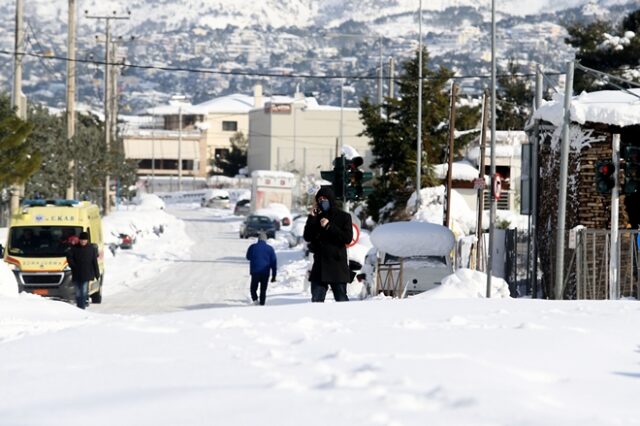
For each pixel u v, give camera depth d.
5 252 74.00
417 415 15.45
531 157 87.44
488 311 31.84
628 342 24.44
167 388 17.62
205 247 149.75
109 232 132.38
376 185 142.62
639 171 61.47
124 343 23.61
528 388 18.00
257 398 16.55
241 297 78.88
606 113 71.50
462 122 151.00
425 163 140.12
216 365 20.09
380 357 21.11
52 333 25.98
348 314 30.88
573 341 24.05
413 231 68.94
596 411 16.44
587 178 73.44
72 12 135.12
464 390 17.38
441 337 24.58
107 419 15.22
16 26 100.69
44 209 75.38
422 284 68.06
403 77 144.38
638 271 61.97
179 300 76.50
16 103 100.81
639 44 156.25
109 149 186.88
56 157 135.75
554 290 70.19
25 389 18.05
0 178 69.88
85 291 64.94
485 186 78.69
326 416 15.26
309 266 82.69
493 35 78.50
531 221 85.38
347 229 42.59
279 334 25.25
